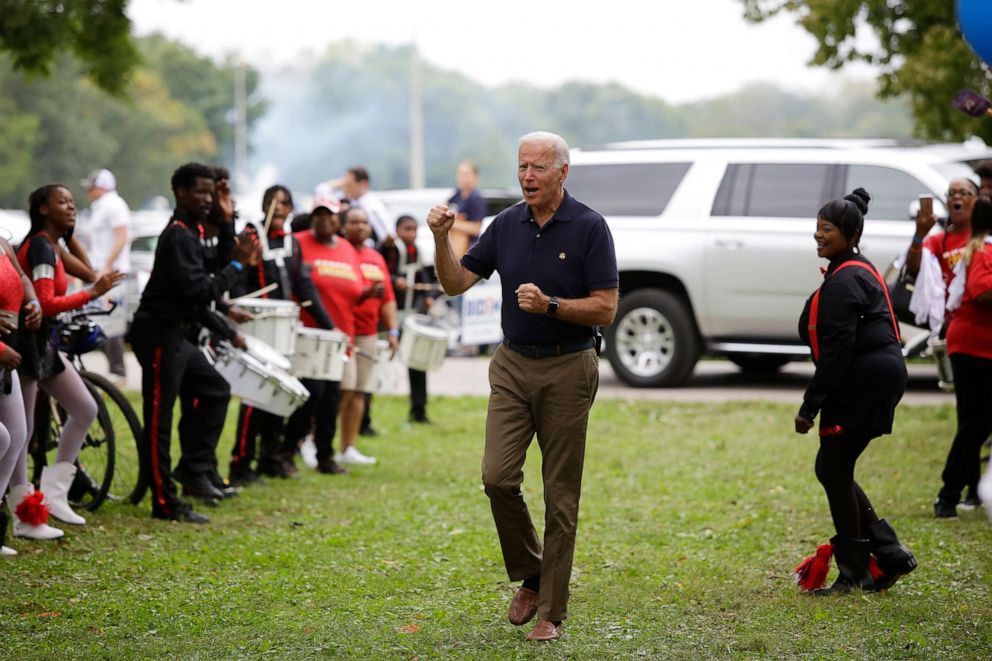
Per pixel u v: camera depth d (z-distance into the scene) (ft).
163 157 281.54
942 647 19.39
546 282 19.99
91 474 29.43
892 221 45.73
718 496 31.91
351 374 35.68
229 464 33.30
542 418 20.11
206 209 27.66
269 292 32.78
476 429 42.88
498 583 23.67
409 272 44.42
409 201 69.31
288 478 33.76
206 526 27.89
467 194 56.24
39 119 231.30
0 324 23.48
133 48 57.67
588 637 20.12
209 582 23.38
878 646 19.45
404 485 33.37
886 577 22.53
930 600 22.07
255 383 29.84
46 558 24.45
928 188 45.62
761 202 48.24
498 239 20.52
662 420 43.42
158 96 303.48
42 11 52.75
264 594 22.50
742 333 48.83
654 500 31.63
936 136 63.82
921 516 28.78
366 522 28.73
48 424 28.86
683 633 20.36
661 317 49.90
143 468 29.07
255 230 28.63
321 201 34.37
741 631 20.40
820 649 19.42
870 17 62.44
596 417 44.11
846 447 22.07
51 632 20.10
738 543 26.94
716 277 48.39
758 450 38.06
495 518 20.36
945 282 29.53
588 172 51.44
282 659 18.94
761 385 52.21
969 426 28.09
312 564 24.88
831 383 21.68
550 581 19.97
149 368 27.71
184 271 27.20
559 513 19.98
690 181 49.44
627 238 49.70
